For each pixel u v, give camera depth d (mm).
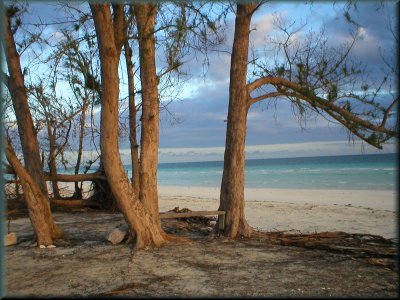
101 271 6352
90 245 8320
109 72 7188
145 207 8266
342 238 8938
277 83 9148
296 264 6855
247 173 56000
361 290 5473
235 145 9188
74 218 13211
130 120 11391
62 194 22594
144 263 6816
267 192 26250
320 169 55844
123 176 7824
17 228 11109
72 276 6102
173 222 11602
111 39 7094
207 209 16719
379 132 8273
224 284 5734
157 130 8562
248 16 8945
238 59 9078
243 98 9109
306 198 21688
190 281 5867
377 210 15953
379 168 49625
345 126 8648
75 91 12070
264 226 12320
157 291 5422
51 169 14906
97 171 15703
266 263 6910
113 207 15453
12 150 8055
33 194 8359
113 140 7562
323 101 8570
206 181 44844
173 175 64375
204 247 8094
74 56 9875
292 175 46094
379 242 8664
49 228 8555
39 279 5961
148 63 8289
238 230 9156
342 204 18562
